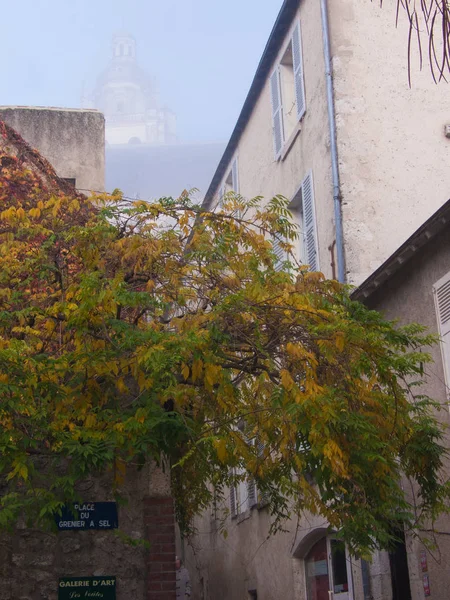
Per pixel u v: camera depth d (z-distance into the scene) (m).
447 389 11.05
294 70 17.44
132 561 8.70
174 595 8.64
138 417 7.50
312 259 15.83
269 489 10.52
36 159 11.57
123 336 7.95
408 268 12.27
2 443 7.10
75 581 8.53
